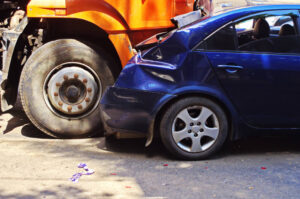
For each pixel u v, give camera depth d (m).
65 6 5.86
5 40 6.14
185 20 5.41
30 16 5.85
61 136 6.10
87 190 4.27
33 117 5.99
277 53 5.10
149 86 5.02
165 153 5.44
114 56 6.43
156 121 5.19
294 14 5.20
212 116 5.10
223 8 5.38
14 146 5.71
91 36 6.46
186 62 5.00
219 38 5.07
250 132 5.16
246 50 5.08
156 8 6.13
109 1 5.96
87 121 6.09
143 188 4.33
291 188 4.33
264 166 4.96
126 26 6.04
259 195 4.17
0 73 6.56
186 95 5.04
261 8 5.18
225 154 5.39
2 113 7.46
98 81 6.10
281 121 5.14
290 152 5.47
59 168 4.90
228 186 4.38
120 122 5.13
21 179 4.55
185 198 4.10
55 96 5.96
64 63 5.99
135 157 5.30
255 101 5.07
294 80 5.07
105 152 5.50
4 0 6.76
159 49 5.14
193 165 5.00
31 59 5.96
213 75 5.00
